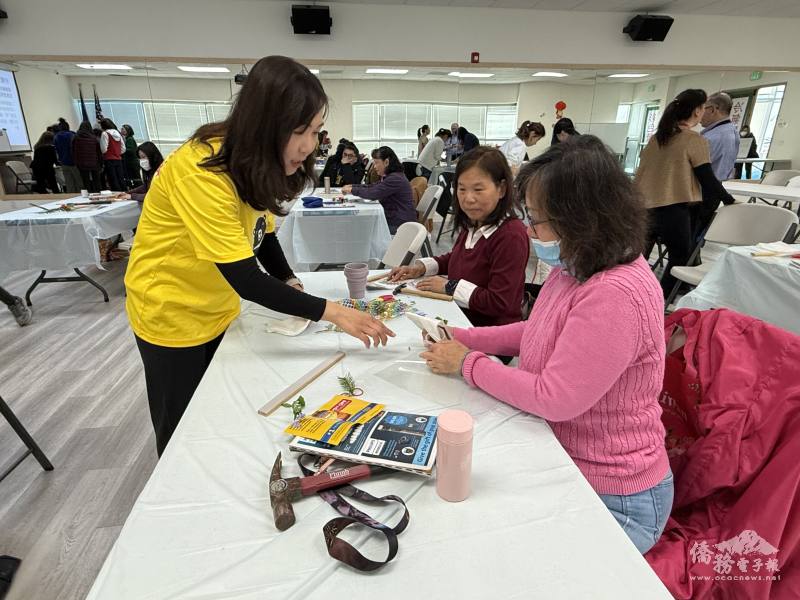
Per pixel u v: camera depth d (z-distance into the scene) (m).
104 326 3.08
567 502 0.65
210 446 0.77
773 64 5.54
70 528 1.50
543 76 5.61
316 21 4.70
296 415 0.83
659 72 5.57
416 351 1.13
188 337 1.19
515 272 1.47
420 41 5.06
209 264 1.13
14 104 4.93
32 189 5.12
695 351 0.96
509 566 0.55
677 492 0.94
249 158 0.97
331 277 1.76
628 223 0.76
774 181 4.94
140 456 1.85
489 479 0.70
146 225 1.11
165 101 5.05
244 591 0.52
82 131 4.94
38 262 3.21
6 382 2.39
